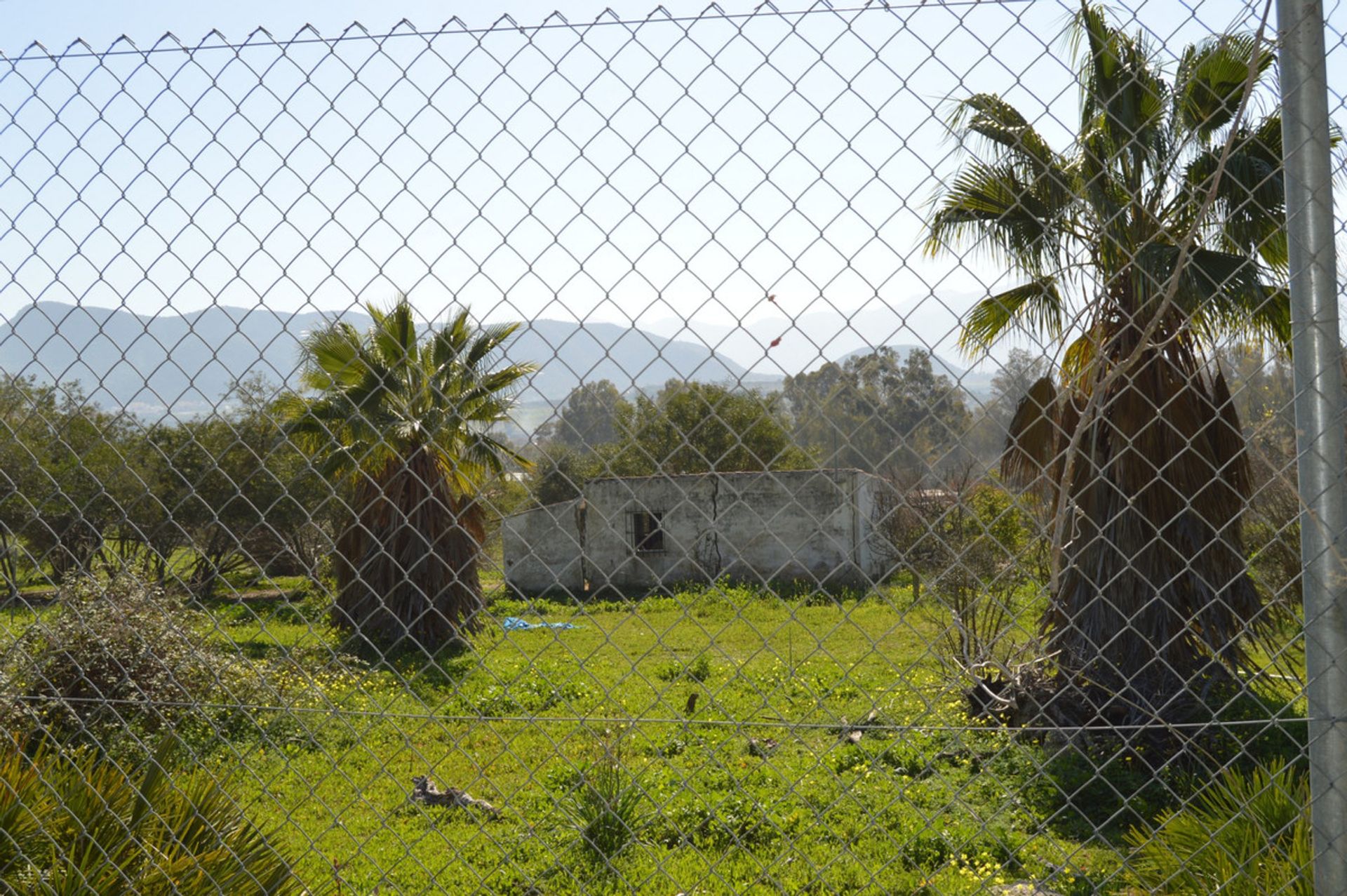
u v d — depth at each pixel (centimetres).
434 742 791
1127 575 663
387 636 1141
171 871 293
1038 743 699
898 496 237
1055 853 539
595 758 675
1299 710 670
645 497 2131
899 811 631
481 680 962
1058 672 674
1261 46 190
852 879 536
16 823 305
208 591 948
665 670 1091
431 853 570
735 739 763
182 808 318
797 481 2083
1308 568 197
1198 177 418
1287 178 196
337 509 1172
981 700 705
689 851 570
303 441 846
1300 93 193
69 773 327
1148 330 208
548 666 1084
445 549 1134
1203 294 396
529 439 240
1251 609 657
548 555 2186
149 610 431
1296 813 287
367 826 619
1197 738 661
